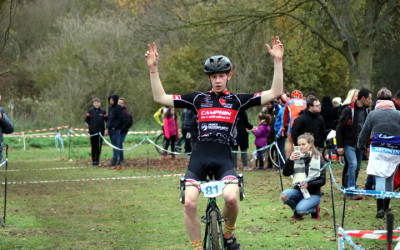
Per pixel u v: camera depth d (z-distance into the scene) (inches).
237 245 286.4
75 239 353.7
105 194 561.6
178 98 277.9
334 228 350.0
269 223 394.0
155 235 362.9
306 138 400.2
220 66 270.1
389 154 386.3
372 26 913.5
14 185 639.1
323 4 924.6
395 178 455.5
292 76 1692.9
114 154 846.5
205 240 271.3
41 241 346.9
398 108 511.2
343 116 480.7
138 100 1675.7
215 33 1011.9
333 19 941.2
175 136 926.4
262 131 741.3
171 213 448.1
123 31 1659.7
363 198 491.5
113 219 427.2
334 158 755.4
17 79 1878.7
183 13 1105.4
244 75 1598.2
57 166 872.3
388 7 911.0
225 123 270.1
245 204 478.6
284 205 466.3
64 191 586.6
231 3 988.6
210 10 996.6
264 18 978.7
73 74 1611.7
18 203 506.0
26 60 1865.2
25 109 1646.2
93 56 1638.8
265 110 764.6
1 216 430.9
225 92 275.0
